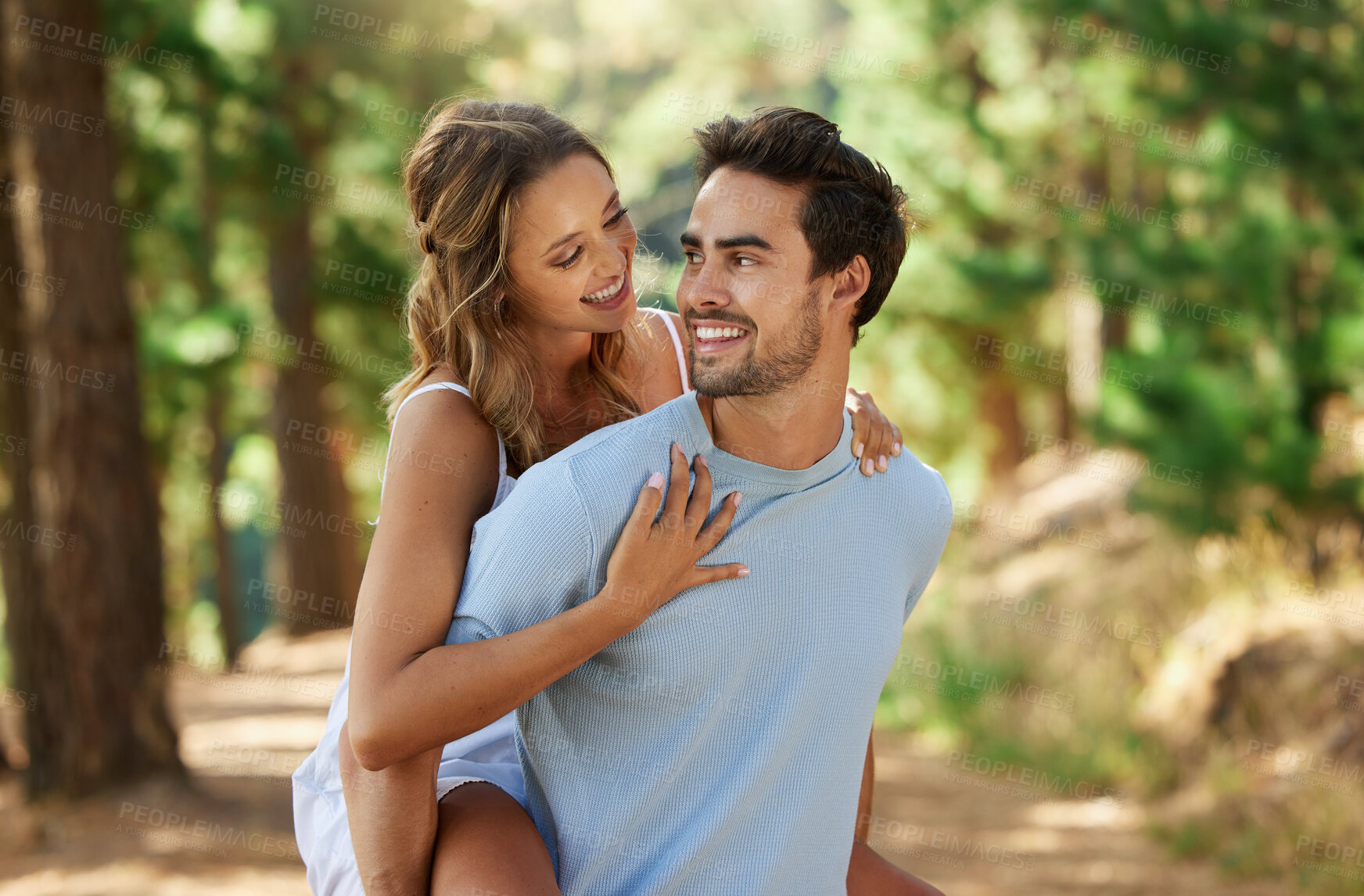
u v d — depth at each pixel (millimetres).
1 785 7969
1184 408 6223
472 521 1797
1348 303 6676
